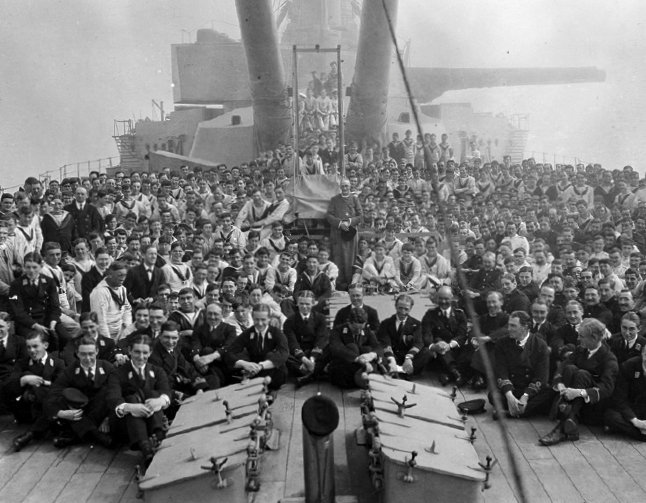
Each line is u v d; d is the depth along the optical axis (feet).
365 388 29.40
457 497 22.66
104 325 35.50
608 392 29.78
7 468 27.89
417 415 25.84
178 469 22.95
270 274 43.27
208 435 24.89
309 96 78.13
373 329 35.86
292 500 24.11
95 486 26.58
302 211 53.11
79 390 29.73
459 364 35.35
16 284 35.78
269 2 64.64
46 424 29.76
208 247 48.70
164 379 29.32
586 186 66.18
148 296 39.81
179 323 34.14
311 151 67.26
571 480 26.35
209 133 82.23
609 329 36.22
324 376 35.70
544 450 28.68
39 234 43.65
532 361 32.04
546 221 54.49
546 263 45.80
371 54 68.44
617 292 37.81
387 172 65.10
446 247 51.06
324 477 21.57
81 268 41.04
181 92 88.99
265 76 71.36
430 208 58.65
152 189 60.95
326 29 84.69
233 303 37.11
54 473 27.55
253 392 27.84
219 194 59.47
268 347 33.50
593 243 47.57
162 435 27.81
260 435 26.45
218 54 88.07
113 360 32.76
